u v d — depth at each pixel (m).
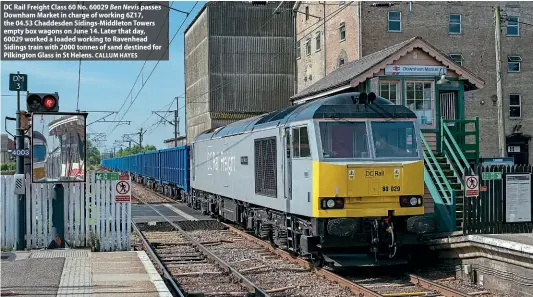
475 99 36.53
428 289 10.63
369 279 11.75
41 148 13.40
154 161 45.41
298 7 45.78
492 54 36.75
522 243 9.60
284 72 47.81
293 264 13.34
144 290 9.27
